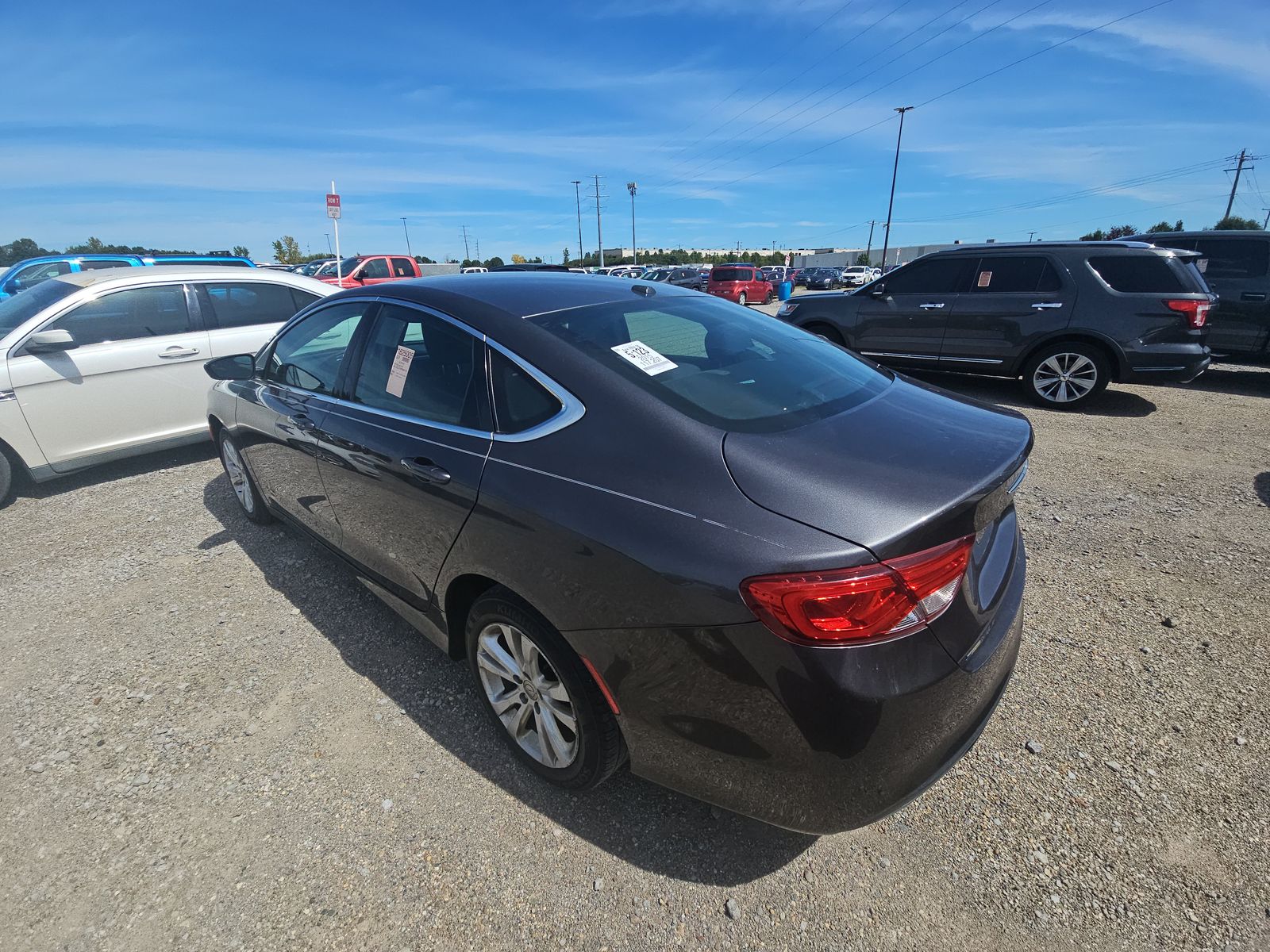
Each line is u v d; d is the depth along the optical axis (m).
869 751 1.50
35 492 4.82
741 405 1.93
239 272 5.65
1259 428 5.91
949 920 1.73
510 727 2.22
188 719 2.49
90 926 1.74
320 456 2.83
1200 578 3.27
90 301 4.85
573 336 2.14
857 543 1.46
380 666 2.76
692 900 1.80
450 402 2.26
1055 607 3.05
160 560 3.70
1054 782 2.12
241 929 1.73
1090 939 1.67
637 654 1.68
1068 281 6.48
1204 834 1.93
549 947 1.68
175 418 5.20
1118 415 6.43
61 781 2.21
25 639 3.01
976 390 7.61
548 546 1.81
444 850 1.95
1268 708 2.40
